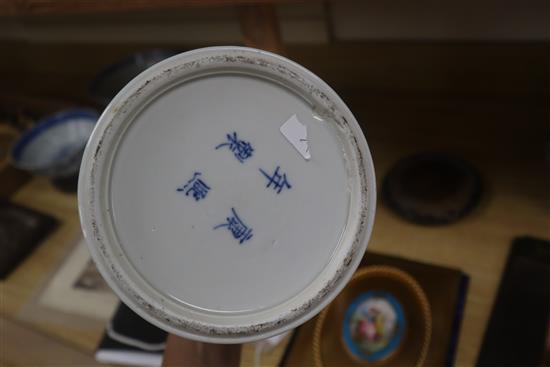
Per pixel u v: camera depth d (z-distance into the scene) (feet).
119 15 2.29
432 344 1.28
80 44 2.52
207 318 0.87
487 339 1.27
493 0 1.58
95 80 2.08
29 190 2.11
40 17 2.47
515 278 1.34
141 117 0.85
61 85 2.61
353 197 0.87
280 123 0.87
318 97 0.85
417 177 1.60
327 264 0.88
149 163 0.86
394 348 1.30
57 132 2.12
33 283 1.74
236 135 0.87
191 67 0.84
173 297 0.87
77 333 1.55
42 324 1.61
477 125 1.73
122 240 0.86
